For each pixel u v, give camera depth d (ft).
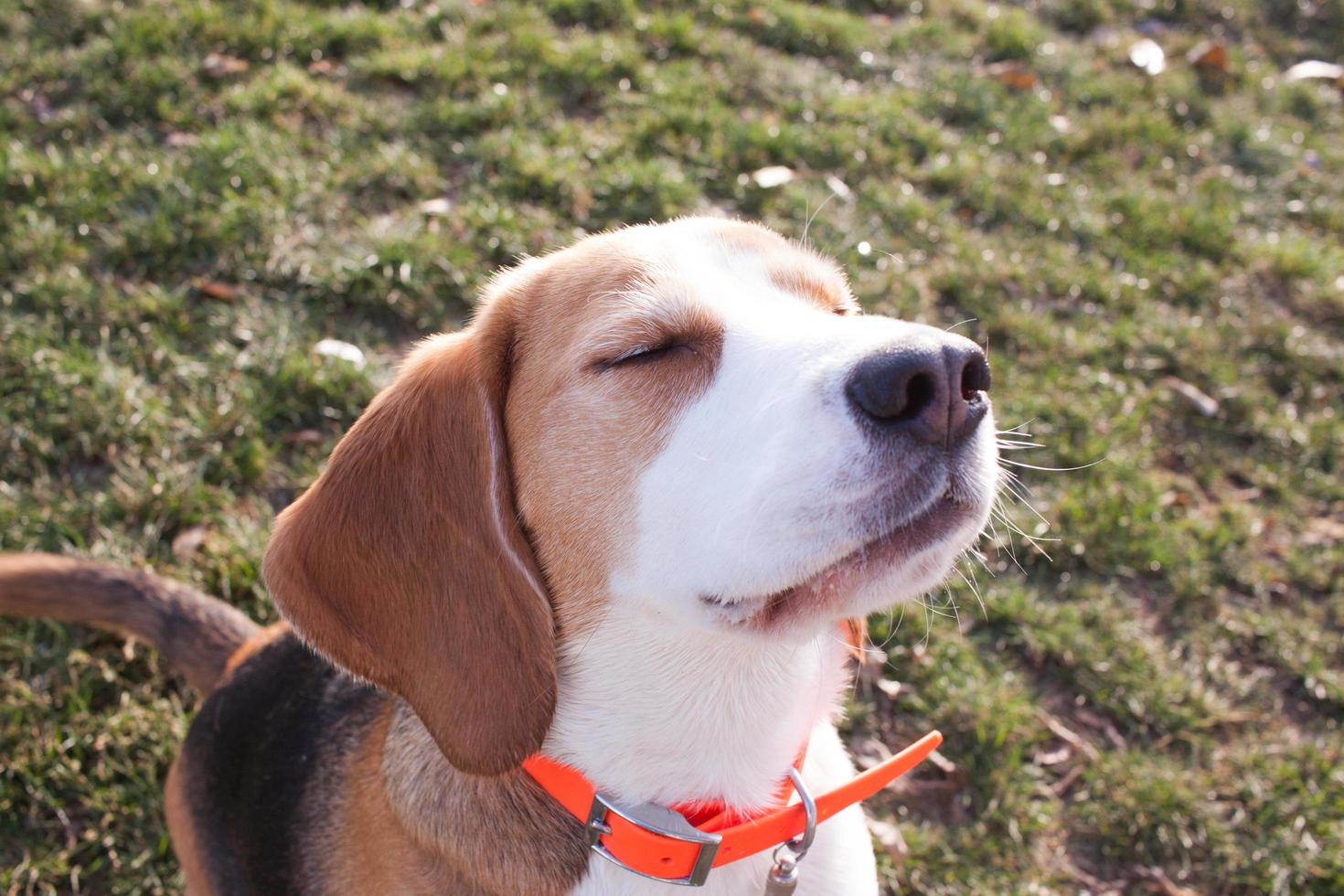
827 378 1.62
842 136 4.03
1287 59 5.47
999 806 2.45
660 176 3.63
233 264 3.13
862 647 2.01
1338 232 4.30
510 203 3.50
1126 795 2.48
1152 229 4.02
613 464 1.72
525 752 1.74
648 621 1.73
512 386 1.80
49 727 2.37
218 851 2.07
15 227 3.05
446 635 1.76
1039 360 3.39
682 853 1.76
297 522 1.79
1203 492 3.14
